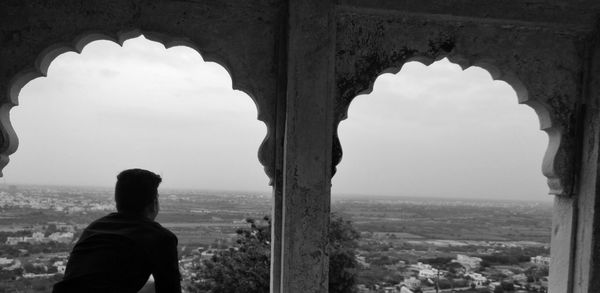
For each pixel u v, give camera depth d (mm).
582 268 3199
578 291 3227
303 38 2902
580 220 3262
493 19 3156
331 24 2947
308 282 2885
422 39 3172
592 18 3223
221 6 2965
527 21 3184
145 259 2020
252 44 3008
